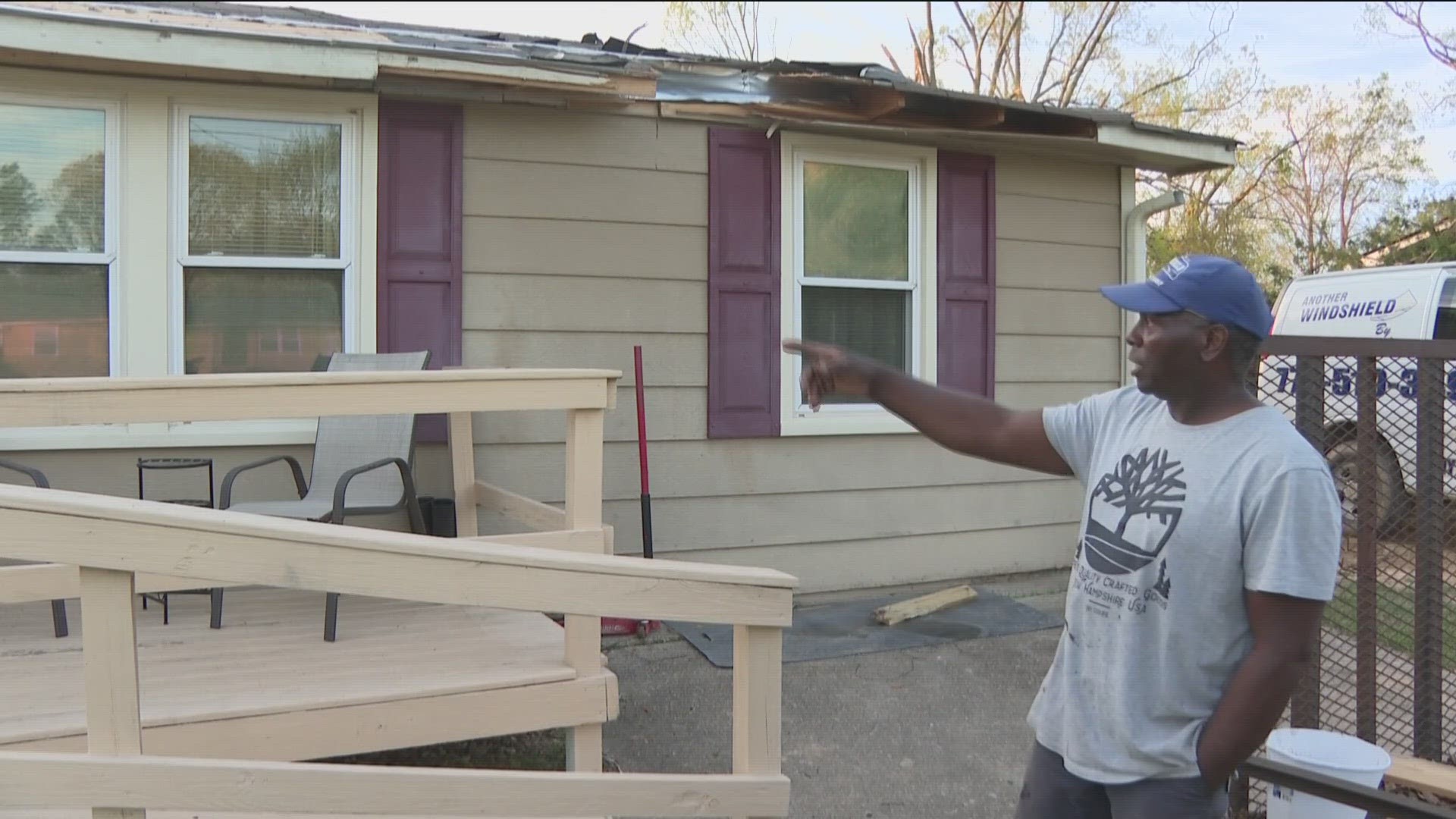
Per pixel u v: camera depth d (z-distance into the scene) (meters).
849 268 5.98
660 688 4.63
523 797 1.99
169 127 4.61
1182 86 19.30
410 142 4.98
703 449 5.62
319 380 3.15
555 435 5.26
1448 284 6.85
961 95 5.49
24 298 4.45
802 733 4.17
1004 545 6.48
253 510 3.86
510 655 3.31
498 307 5.16
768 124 5.67
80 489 4.53
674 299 5.52
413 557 1.86
